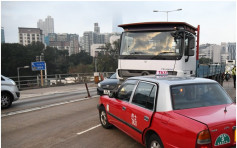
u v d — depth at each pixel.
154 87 4.19
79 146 5.12
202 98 3.98
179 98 3.84
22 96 14.66
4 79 9.94
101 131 6.12
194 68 9.16
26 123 7.27
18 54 71.62
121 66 8.67
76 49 167.25
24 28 159.62
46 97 13.61
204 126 3.12
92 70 71.75
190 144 3.17
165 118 3.62
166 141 3.55
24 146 5.27
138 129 4.35
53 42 158.50
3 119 7.88
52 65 83.06
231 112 3.60
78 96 13.28
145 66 8.12
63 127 6.66
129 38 8.64
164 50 7.92
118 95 5.45
